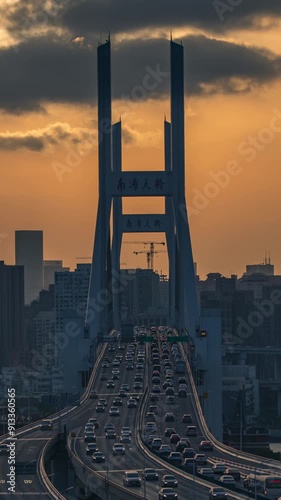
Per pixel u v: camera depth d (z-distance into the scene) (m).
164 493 187.00
